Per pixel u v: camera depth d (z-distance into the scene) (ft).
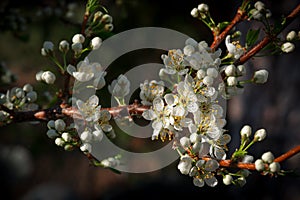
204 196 3.65
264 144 3.22
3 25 2.59
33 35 3.16
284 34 3.01
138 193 3.86
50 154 4.83
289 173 1.82
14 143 4.70
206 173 1.88
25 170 5.47
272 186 3.21
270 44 1.97
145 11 3.24
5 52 3.63
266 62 3.23
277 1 2.82
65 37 2.91
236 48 1.96
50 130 1.98
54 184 5.39
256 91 3.26
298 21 2.98
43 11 2.73
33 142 4.14
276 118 3.23
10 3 2.64
